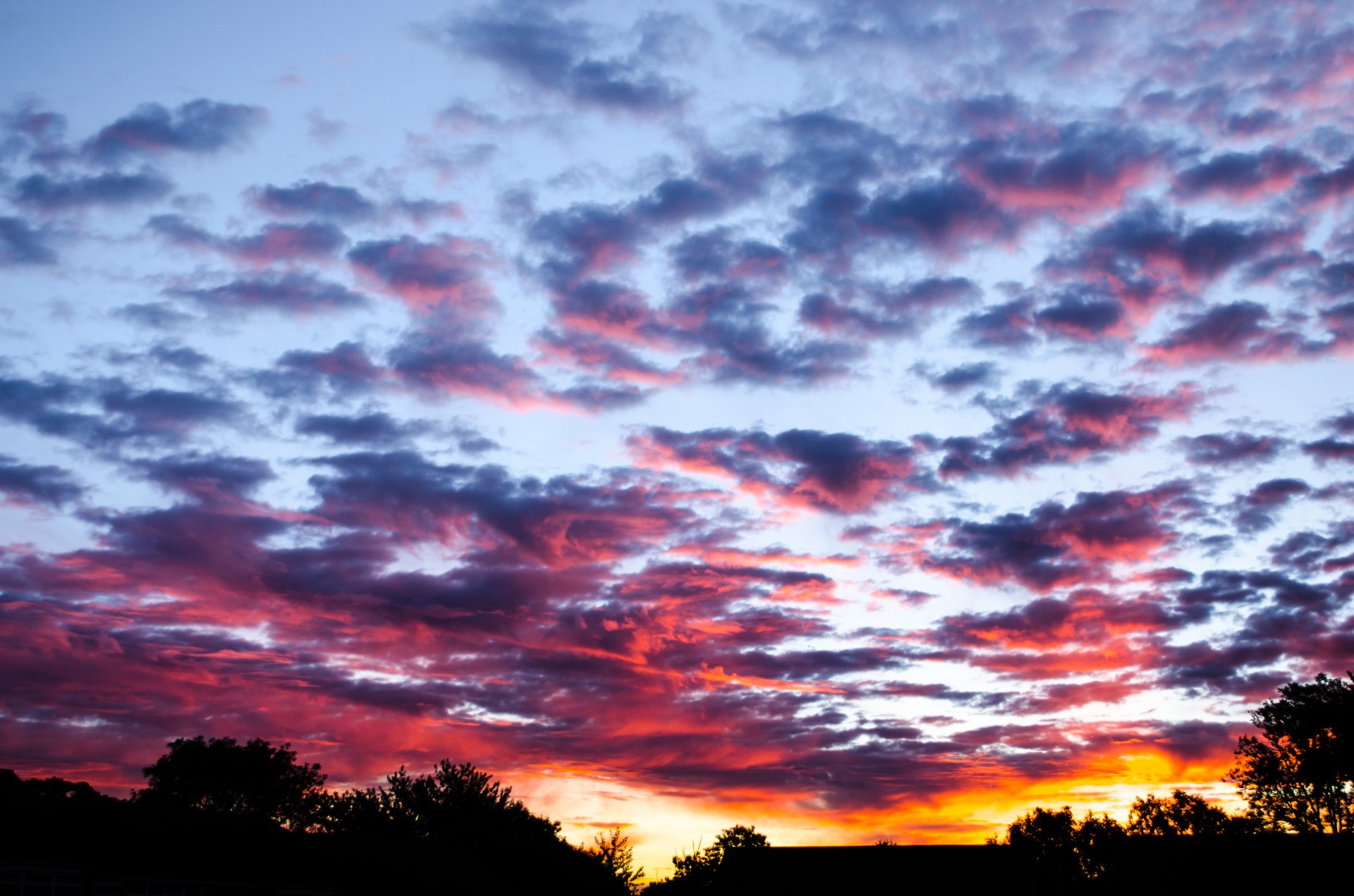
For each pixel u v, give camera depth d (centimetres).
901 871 5306
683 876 5988
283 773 7881
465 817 5875
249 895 2941
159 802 7594
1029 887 5122
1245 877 4722
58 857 2570
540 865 5759
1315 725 5691
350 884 3191
